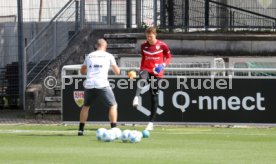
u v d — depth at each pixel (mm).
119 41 63250
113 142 38219
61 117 52344
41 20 74000
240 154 33031
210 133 44219
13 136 41969
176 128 47875
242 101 48156
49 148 35344
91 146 36219
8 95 67875
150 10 67562
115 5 70375
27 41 69812
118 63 61844
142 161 30375
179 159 31094
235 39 61719
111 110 41500
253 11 64688
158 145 36844
